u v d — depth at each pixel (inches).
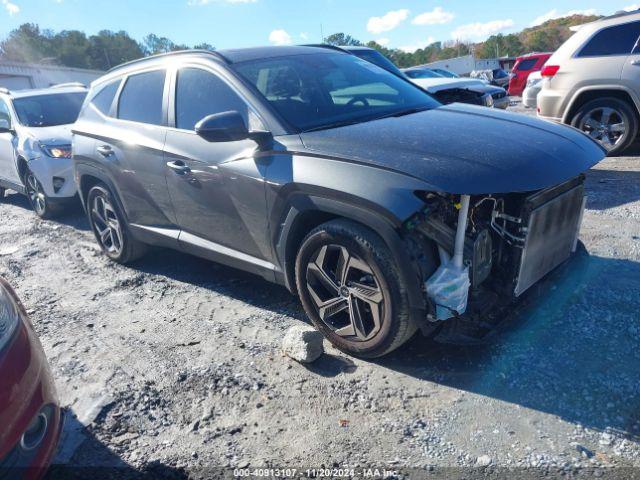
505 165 108.5
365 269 116.1
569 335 125.6
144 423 111.2
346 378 119.5
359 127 131.6
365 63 177.5
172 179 158.1
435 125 131.3
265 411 111.2
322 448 99.8
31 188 292.8
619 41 279.7
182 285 180.1
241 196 137.3
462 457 94.4
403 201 105.6
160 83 169.2
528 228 113.0
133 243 194.1
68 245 237.5
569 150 121.6
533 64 939.3
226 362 129.8
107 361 135.4
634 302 136.7
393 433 101.8
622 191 233.8
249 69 149.3
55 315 165.6
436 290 108.0
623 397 104.3
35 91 326.0
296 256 133.3
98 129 190.1
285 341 128.9
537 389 109.4
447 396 110.6
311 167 121.2
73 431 110.0
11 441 80.9
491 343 125.8
